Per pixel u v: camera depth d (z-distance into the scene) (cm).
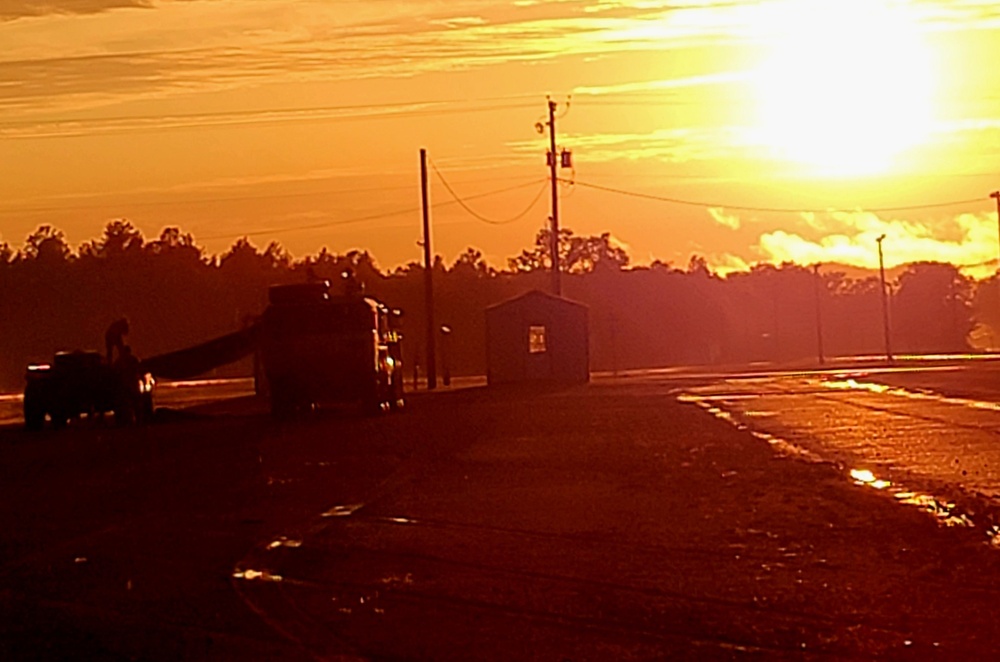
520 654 1252
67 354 4947
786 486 2425
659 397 5484
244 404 5981
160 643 1330
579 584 1573
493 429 3978
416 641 1312
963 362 9088
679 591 1517
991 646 1248
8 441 4212
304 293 4925
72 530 2125
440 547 1862
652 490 2422
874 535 1873
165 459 3350
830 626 1334
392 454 3269
